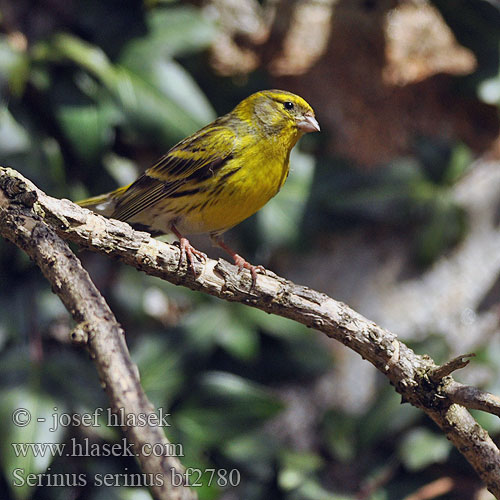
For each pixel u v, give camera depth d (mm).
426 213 10898
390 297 10977
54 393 9203
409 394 6137
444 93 11672
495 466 5980
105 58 10359
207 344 10031
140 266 6262
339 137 11195
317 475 10234
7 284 9836
